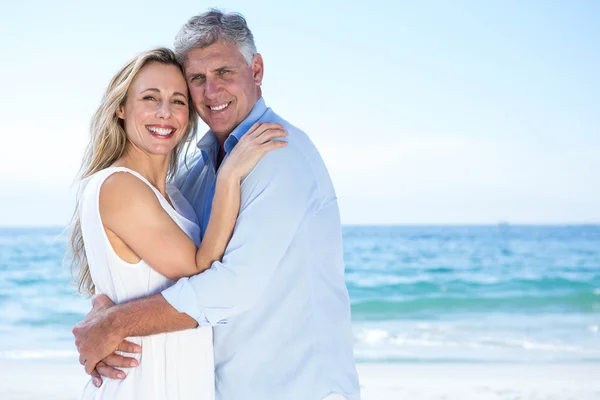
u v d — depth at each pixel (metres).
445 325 12.65
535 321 12.99
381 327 12.52
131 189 2.45
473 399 6.75
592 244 32.91
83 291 2.86
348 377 2.66
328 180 2.71
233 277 2.38
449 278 20.02
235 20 2.75
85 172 2.74
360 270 22.66
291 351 2.54
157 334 2.43
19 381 7.75
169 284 2.52
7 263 22.78
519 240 36.66
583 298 15.46
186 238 2.50
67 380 7.80
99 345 2.38
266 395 2.52
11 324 13.38
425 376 7.94
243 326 2.54
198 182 3.00
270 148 2.50
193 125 2.93
